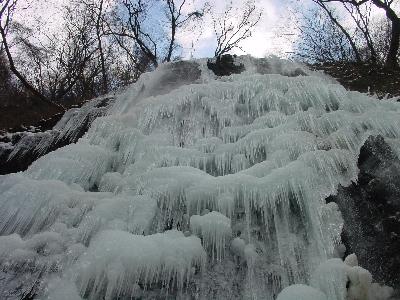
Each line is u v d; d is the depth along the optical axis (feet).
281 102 14.05
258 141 11.65
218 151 11.89
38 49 58.39
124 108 16.74
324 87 14.14
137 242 8.24
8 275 8.85
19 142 16.74
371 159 10.06
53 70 60.18
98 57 60.39
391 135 11.39
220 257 8.68
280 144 11.18
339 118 12.17
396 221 8.33
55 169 12.32
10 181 12.30
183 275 8.14
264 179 9.66
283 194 9.52
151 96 16.46
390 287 7.49
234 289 8.16
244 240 9.06
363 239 8.49
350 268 7.50
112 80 61.62
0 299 8.39
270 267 8.48
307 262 8.40
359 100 13.39
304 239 8.93
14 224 10.98
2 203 11.44
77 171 12.25
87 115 16.85
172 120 14.01
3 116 41.96
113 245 8.14
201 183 9.89
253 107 14.25
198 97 14.76
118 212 9.80
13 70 43.98
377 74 25.50
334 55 54.24
